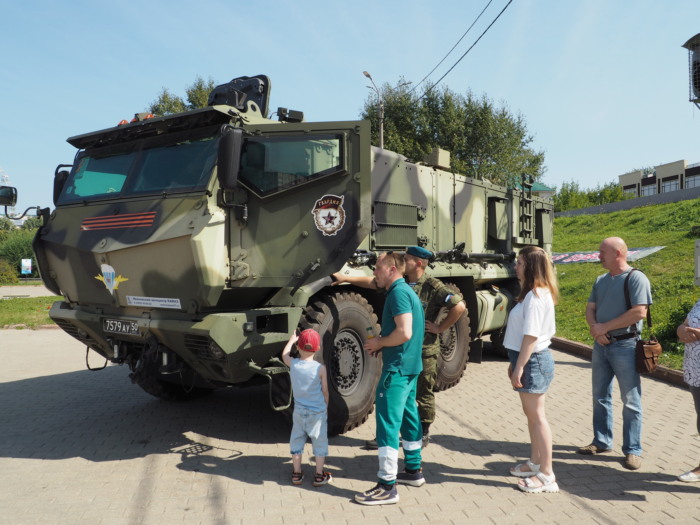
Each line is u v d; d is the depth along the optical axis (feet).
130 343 17.88
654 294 41.32
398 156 22.71
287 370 15.81
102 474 14.56
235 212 15.34
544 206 35.55
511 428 18.43
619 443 16.84
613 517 11.99
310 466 15.12
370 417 19.71
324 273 15.88
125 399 22.75
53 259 18.43
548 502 12.77
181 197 15.61
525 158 106.63
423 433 16.57
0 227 166.81
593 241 75.15
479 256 26.27
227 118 15.94
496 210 29.84
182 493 13.32
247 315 15.03
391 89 106.32
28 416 20.27
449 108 103.14
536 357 13.25
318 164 15.90
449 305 15.99
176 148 16.81
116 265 16.51
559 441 17.01
